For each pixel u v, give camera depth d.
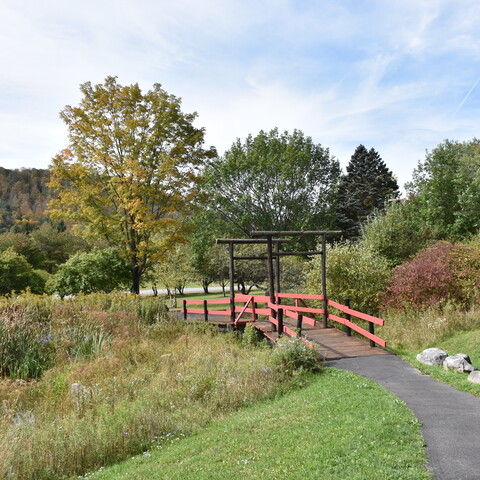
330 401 7.97
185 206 25.92
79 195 24.95
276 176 38.62
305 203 38.75
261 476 5.20
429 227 26.92
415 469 4.91
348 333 14.33
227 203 38.03
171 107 25.19
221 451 6.35
